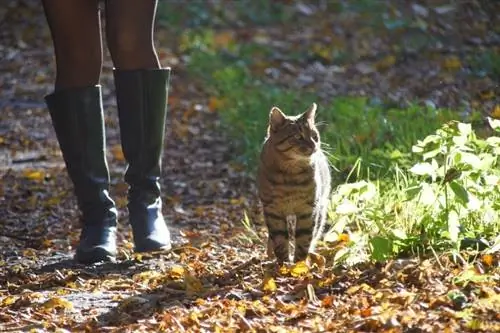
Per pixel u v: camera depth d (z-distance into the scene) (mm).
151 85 9203
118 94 9273
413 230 8359
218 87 18422
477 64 17000
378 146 12422
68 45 9195
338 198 8617
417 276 7391
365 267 7930
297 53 20578
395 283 7355
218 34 22797
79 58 9227
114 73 9281
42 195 12883
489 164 8047
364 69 18375
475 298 6812
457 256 7656
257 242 9922
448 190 8219
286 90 17312
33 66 20859
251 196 12359
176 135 15781
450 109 13750
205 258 9148
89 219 9414
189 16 24500
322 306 7113
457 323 6352
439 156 9992
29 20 24156
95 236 9328
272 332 6613
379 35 20688
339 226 8484
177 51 21828
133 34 9125
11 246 10602
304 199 8773
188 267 8625
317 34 22172
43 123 16875
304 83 18156
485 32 19375
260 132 14312
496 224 8211
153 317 7281
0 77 20094
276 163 8750
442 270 7469
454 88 15812
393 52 19281
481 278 7066
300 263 8172
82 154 9312
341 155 11945
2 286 8719
